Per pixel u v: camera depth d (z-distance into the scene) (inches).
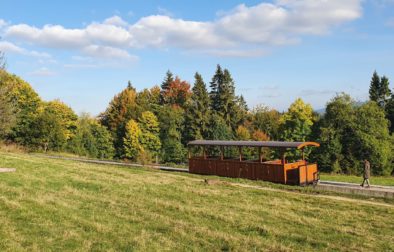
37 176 812.6
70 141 2871.6
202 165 1269.7
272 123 3361.2
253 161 1167.6
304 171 1037.8
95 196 665.0
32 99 2502.5
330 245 452.4
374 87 3548.2
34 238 403.5
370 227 557.9
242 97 3905.0
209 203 680.4
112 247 393.7
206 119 3009.4
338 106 2062.0
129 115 3159.5
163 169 1421.0
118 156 3029.0
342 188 937.5
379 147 1895.9
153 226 494.9
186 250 403.9
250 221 555.2
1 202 535.2
